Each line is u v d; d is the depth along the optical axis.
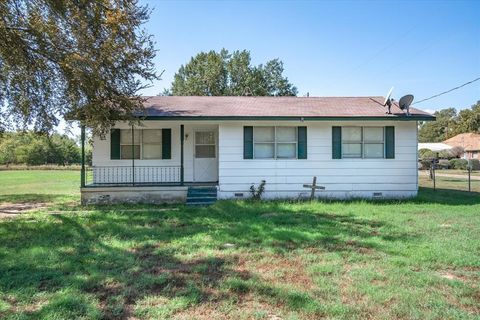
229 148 13.91
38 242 7.11
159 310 3.99
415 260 5.87
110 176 14.66
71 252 6.38
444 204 12.56
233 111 14.02
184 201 13.50
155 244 7.02
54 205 12.98
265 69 42.66
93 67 10.40
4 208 12.29
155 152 14.92
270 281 4.93
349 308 4.04
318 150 14.11
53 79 11.25
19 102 11.50
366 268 5.47
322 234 7.79
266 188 13.98
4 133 12.66
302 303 4.18
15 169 46.09
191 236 7.69
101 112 11.39
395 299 4.31
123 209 11.72
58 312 3.87
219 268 5.54
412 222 9.20
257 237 7.55
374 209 11.30
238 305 4.16
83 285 4.71
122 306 4.09
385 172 14.18
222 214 10.56
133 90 12.02
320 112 14.02
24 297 4.33
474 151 52.50
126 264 5.68
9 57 10.01
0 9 9.20
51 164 51.31
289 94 42.72
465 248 6.60
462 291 4.58
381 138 14.24
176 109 14.27
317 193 14.07
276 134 14.04
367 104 15.91
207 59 41.75
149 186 13.45
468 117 68.94
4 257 6.04
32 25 9.79
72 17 10.20
